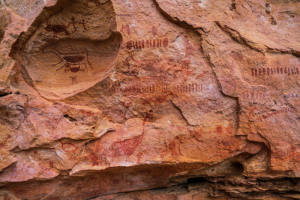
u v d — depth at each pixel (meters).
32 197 2.44
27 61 2.39
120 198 2.73
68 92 2.43
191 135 2.39
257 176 2.44
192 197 2.77
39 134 2.27
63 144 2.32
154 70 2.33
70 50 2.49
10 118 2.24
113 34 2.34
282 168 2.29
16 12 2.41
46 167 2.35
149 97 2.36
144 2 2.32
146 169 2.54
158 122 2.41
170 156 2.40
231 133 2.37
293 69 2.39
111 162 2.36
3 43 2.24
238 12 2.48
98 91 2.38
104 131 2.36
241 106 2.31
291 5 2.82
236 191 2.62
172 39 2.33
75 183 2.50
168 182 2.76
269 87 2.35
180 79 2.34
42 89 2.42
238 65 2.37
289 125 2.31
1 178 2.27
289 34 2.64
